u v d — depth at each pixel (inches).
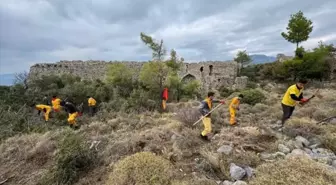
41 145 235.5
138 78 838.5
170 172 153.3
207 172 161.3
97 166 193.9
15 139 271.0
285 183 116.6
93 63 1132.5
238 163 165.0
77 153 193.3
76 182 178.1
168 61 674.8
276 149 185.5
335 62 925.8
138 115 370.9
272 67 1132.5
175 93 659.4
